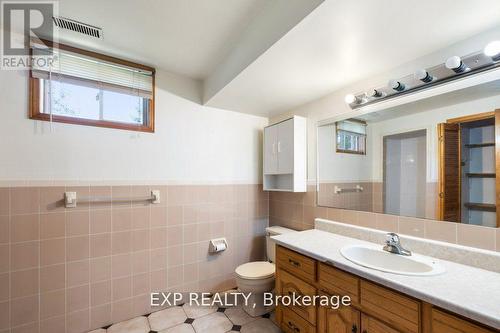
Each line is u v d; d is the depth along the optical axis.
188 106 2.38
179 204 2.29
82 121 1.86
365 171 1.84
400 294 1.10
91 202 1.88
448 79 1.39
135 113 2.12
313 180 2.29
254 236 2.77
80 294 1.83
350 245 1.66
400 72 1.62
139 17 1.50
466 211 1.33
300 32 1.24
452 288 1.03
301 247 1.63
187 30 1.63
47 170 1.73
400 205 1.62
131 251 2.04
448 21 1.19
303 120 2.35
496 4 1.07
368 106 1.82
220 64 2.09
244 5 1.40
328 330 1.43
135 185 2.07
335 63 1.60
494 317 0.81
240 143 2.71
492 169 1.24
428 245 1.43
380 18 1.15
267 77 1.80
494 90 1.24
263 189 2.73
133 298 2.03
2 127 1.60
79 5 1.39
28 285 1.66
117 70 2.02
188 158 2.36
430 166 1.48
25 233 1.65
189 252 2.33
